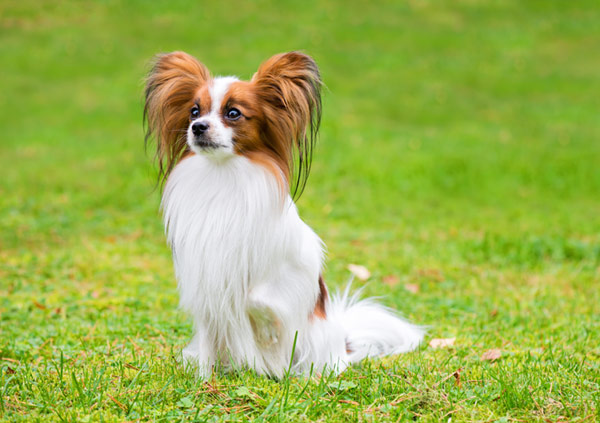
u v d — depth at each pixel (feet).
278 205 15.98
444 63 76.23
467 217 38.45
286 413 14.03
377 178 44.83
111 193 39.81
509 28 86.58
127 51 76.13
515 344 19.98
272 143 16.40
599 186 45.70
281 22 84.79
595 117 62.34
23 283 25.80
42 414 14.07
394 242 32.91
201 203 15.92
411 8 91.81
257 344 16.62
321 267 17.83
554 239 32.94
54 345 19.47
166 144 17.16
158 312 23.09
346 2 92.43
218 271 15.75
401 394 14.96
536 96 68.74
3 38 78.33
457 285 26.78
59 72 71.00
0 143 52.21
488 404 14.66
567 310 23.53
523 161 49.44
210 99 15.98
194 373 16.56
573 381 15.92
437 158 49.26
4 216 34.83
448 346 19.53
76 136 54.49
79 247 30.58
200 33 80.59
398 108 63.87
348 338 19.25
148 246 31.30
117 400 14.70
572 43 83.15
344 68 73.56
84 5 87.97
